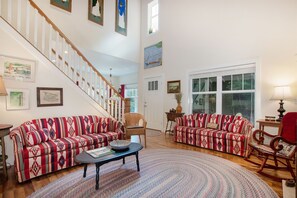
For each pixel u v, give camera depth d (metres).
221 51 4.42
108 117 4.03
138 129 3.91
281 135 2.75
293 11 3.36
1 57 2.77
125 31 6.07
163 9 5.84
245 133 3.38
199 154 3.39
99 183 2.20
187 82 5.15
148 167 2.70
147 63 6.36
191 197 1.88
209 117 4.25
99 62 6.45
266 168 2.69
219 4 4.46
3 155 2.29
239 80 4.16
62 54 3.58
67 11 4.65
